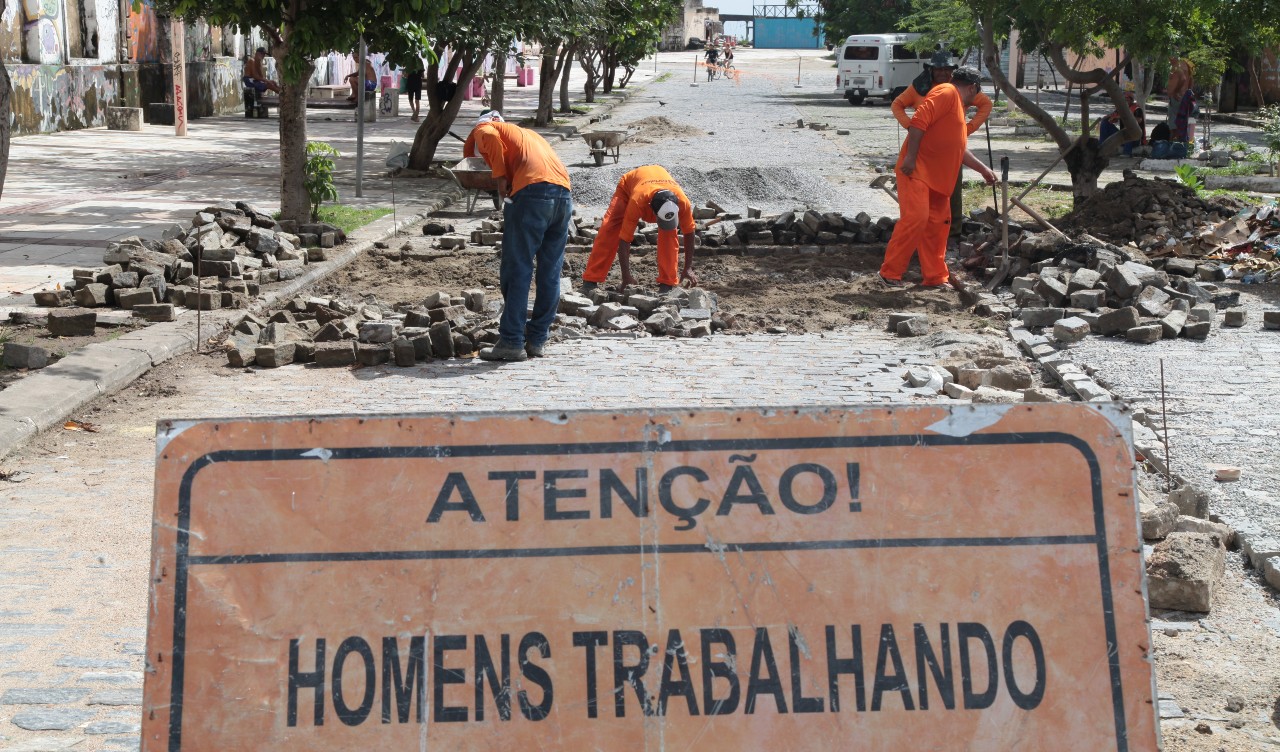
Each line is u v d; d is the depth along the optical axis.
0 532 5.39
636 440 2.59
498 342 8.59
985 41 16.92
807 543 2.58
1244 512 5.61
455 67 20.70
